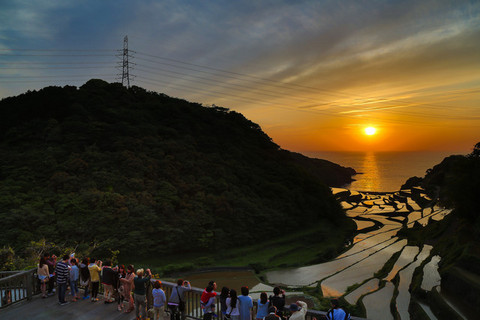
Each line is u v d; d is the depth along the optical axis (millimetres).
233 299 10289
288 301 37750
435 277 38062
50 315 12547
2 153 61938
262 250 65562
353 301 38031
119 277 13516
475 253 34344
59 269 13406
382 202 137000
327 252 64438
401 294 37656
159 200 61781
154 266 53875
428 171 177375
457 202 48188
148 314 12031
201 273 53875
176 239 57188
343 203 136000
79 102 78312
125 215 54875
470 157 50875
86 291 14117
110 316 12453
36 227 49812
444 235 59844
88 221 52281
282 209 76875
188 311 11672
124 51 100500
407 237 76062
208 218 63031
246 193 76438
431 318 29453
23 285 14008
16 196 53281
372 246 69188
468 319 26609
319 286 44969
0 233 46875
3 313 12688
